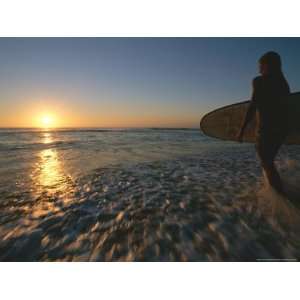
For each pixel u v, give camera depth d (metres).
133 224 1.99
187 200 2.58
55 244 1.69
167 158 5.95
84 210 2.34
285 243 1.65
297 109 2.74
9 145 10.21
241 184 3.16
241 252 1.57
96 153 7.11
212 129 4.31
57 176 3.91
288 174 3.41
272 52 2.19
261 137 2.25
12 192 2.99
